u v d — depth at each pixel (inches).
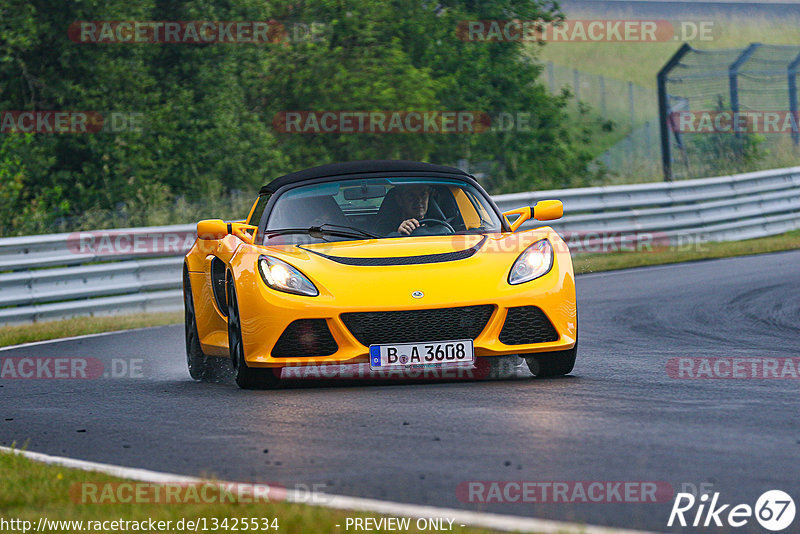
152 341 1433.3
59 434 762.2
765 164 3238.2
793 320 1267.2
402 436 672.4
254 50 3110.2
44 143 2731.3
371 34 3233.3
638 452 601.9
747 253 2196.1
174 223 2650.1
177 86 2935.5
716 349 1065.5
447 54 3464.6
